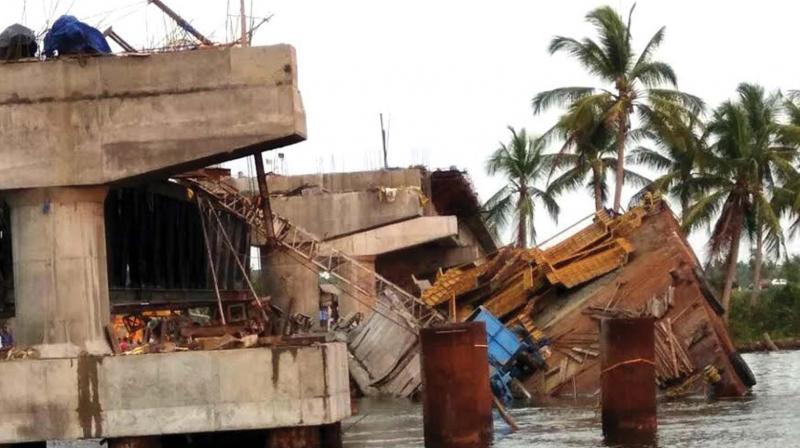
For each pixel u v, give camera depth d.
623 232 57.88
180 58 33.50
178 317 47.22
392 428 44.22
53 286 33.78
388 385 58.91
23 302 33.94
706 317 54.44
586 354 55.72
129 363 32.41
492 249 110.25
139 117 33.56
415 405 54.53
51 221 33.88
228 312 48.38
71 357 32.59
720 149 86.56
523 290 59.56
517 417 47.12
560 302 58.62
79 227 34.00
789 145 88.88
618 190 84.06
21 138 33.72
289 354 32.38
